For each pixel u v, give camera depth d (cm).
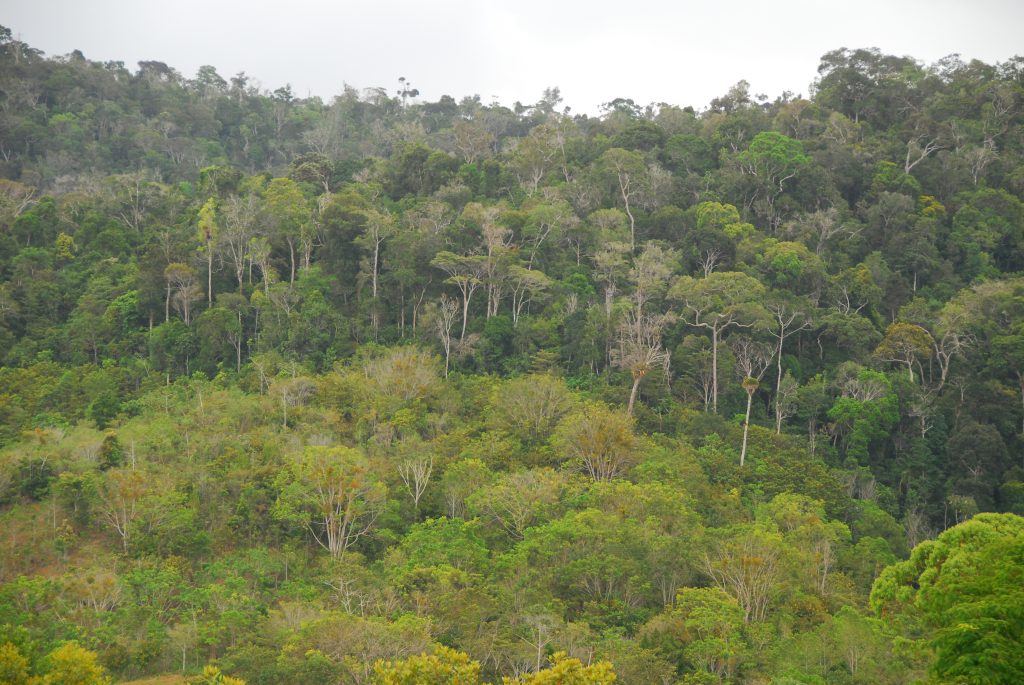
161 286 9969
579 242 10694
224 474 7256
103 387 8806
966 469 8538
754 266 10406
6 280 10619
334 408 8338
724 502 7194
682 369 9256
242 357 9619
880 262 10969
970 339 9831
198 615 5675
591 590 5934
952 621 3806
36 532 6731
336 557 6488
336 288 10194
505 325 9444
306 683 4753
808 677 4875
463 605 5409
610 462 7531
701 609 5359
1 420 8294
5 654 3975
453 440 7781
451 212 10894
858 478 8319
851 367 9138
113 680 5059
